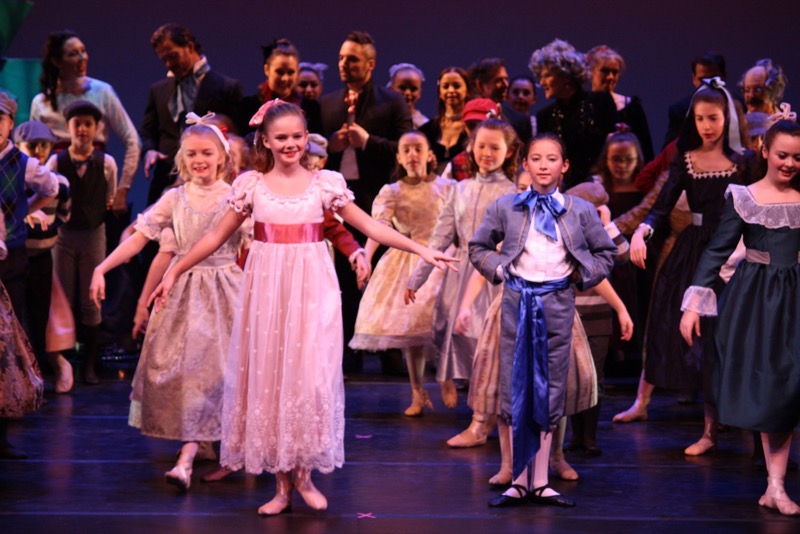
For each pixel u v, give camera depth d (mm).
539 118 10414
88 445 7508
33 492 6293
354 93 10180
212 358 6469
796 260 6051
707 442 7410
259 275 5801
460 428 8172
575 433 7477
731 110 7805
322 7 12789
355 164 10305
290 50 10391
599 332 7363
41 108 10695
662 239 10031
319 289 5793
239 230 6613
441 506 6043
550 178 6055
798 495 6352
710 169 7852
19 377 6605
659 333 8172
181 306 6551
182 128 10531
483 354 6395
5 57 12078
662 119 12727
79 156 10023
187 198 6648
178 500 6137
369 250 8984
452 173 9398
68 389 9477
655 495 6336
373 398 9375
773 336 5980
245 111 10555
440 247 7852
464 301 6645
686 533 5578
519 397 6000
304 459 5715
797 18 12430
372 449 7453
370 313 8531
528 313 5992
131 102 12789
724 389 6082
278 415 5754
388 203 8672
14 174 8242
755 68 10000
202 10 12742
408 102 11469
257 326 5789
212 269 6605
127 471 6812
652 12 12594
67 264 10000
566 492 6391
